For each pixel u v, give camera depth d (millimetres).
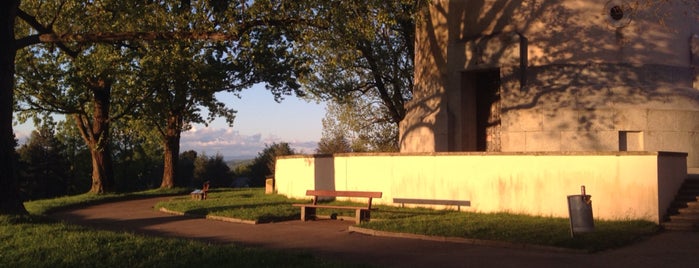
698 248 10086
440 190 16078
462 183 15617
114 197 26859
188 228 14070
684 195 13406
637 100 18375
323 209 16500
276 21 16578
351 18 16938
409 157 16828
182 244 10391
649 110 18219
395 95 33656
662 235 11570
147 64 23328
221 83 28453
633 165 12945
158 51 18859
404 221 13281
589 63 18766
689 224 12172
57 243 10445
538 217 13773
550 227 11945
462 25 21188
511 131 19391
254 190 30453
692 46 19578
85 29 21094
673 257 9312
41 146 71250
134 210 19938
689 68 19469
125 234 11633
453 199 15766
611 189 13227
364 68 31531
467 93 21141
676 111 18453
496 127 21078
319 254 9992
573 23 19016
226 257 9023
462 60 20719
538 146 18859
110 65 24281
